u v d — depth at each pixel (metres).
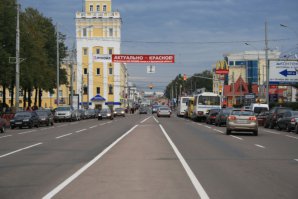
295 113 38.41
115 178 13.36
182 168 15.51
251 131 33.16
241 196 10.78
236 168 15.58
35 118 46.97
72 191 11.37
